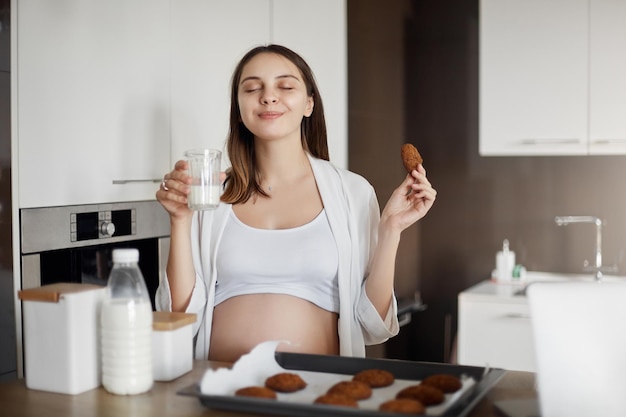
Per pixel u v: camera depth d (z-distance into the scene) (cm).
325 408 123
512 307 350
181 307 184
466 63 416
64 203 230
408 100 430
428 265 430
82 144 235
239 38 297
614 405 130
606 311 132
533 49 369
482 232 418
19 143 215
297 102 188
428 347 432
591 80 361
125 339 142
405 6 424
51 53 223
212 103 287
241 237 187
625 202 389
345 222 191
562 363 130
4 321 213
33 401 140
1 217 211
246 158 196
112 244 254
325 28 345
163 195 170
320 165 197
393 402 124
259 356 148
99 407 135
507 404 132
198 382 138
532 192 406
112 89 244
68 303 142
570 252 400
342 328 186
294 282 184
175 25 268
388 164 417
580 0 360
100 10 239
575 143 365
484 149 381
